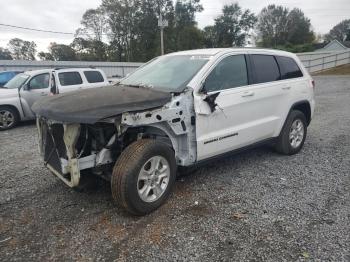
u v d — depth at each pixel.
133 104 3.42
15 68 27.27
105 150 3.55
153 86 4.28
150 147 3.54
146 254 2.94
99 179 4.56
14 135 8.27
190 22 70.31
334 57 36.78
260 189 4.31
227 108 4.37
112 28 65.19
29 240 3.18
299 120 5.83
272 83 5.20
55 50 67.06
